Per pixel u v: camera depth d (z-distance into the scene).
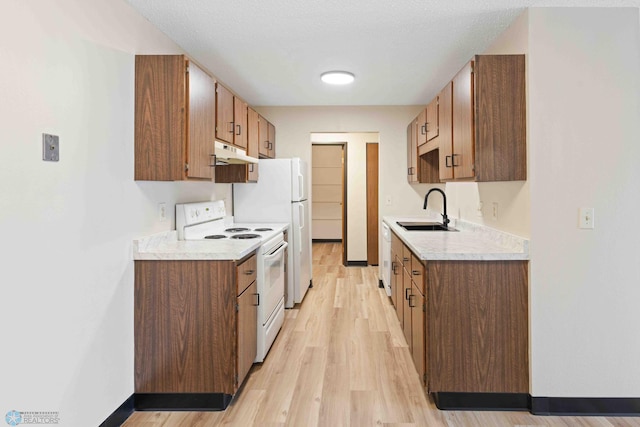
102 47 1.80
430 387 2.04
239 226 3.62
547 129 1.98
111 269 1.88
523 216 2.06
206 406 2.08
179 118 2.04
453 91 2.47
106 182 1.84
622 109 1.97
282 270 3.29
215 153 2.46
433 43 2.61
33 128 1.41
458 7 2.08
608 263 1.98
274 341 3.00
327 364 2.60
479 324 2.03
